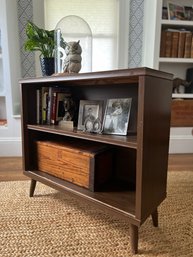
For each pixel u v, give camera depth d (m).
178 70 2.20
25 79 1.17
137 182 0.77
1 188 1.37
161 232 0.95
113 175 1.15
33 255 0.80
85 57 1.48
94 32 2.12
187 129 2.14
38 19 2.04
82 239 0.90
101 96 1.22
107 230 0.96
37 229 0.96
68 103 1.31
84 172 1.02
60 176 1.15
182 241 0.89
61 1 2.05
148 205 0.84
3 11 1.84
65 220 1.04
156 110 0.82
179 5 2.04
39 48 1.36
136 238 0.82
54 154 1.15
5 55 1.91
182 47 1.97
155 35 1.89
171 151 2.16
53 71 1.30
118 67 2.17
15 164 1.83
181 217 1.06
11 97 1.99
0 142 2.05
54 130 1.09
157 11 1.86
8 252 0.82
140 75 0.72
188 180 1.50
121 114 0.97
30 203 1.19
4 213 1.09
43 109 1.28
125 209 0.84
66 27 1.55
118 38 2.13
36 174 1.20
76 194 0.99
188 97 2.06
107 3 2.09
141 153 0.75
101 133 0.98
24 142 1.25
